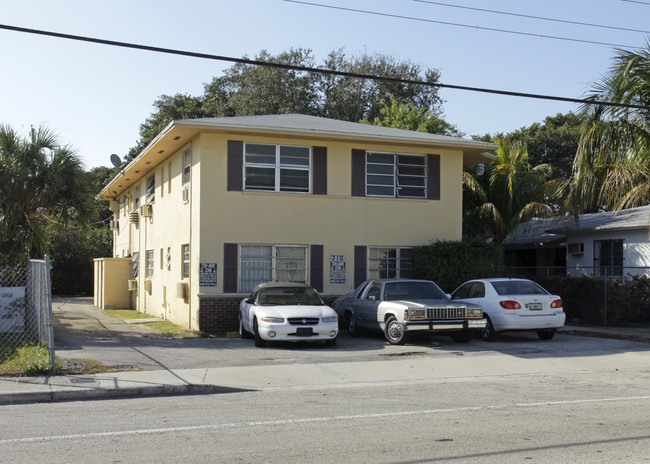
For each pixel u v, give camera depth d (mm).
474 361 12703
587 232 25156
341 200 19391
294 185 19016
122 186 30641
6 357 12055
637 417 7852
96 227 43125
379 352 13688
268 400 9180
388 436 6898
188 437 6863
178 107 49000
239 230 18266
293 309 14562
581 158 17422
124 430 7195
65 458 6031
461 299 16500
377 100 45469
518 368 12109
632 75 16859
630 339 16250
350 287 19297
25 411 8336
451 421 7664
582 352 13930
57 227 30391
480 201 25422
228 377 10742
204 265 17891
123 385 9734
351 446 6473
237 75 49375
